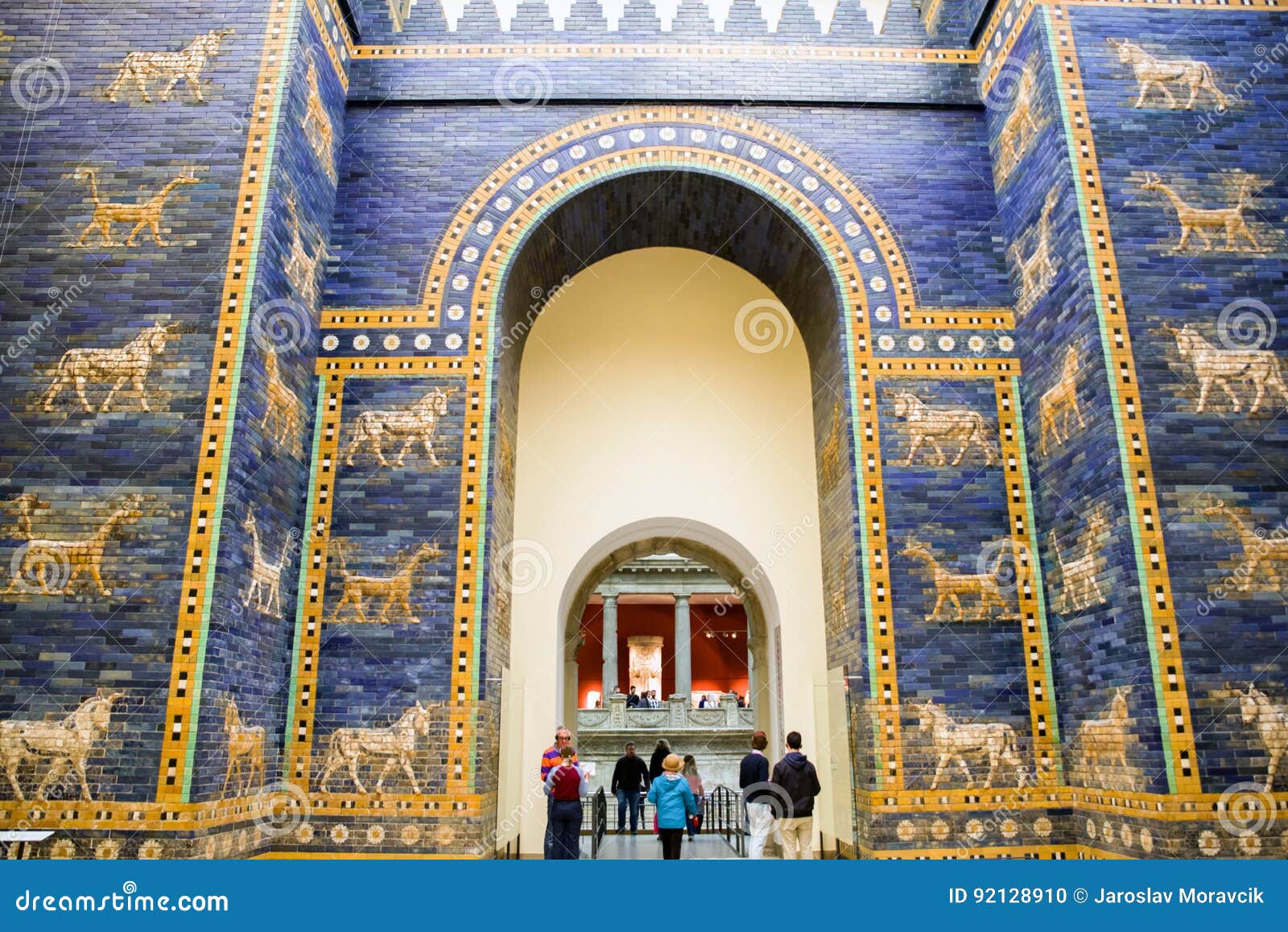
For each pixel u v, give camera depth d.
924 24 12.73
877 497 10.95
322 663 10.23
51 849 7.92
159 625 8.45
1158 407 9.39
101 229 9.59
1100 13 10.81
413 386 11.14
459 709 10.11
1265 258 9.93
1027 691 10.33
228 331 9.30
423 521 10.70
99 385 9.12
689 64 12.41
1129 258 9.90
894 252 11.81
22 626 8.41
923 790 10.03
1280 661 8.67
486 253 11.66
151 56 10.18
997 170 11.97
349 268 11.55
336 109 11.76
